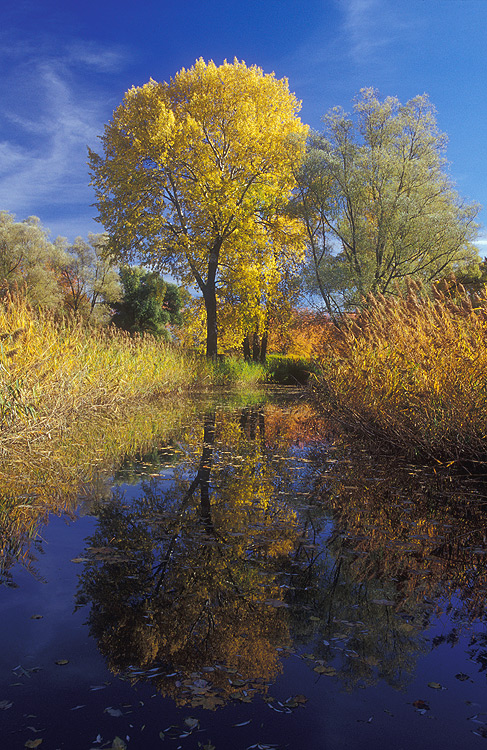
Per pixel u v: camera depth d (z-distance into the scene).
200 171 20.59
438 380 5.14
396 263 19.20
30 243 35.91
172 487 4.37
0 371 5.70
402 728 1.41
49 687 1.58
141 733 1.37
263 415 10.77
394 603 2.27
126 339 12.86
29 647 1.81
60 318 9.45
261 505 3.88
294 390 19.67
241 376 20.30
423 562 2.77
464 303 5.85
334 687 1.62
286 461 5.73
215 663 1.75
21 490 4.08
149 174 20.98
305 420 10.00
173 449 6.31
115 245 21.89
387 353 6.73
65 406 7.06
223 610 2.16
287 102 23.17
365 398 6.50
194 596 2.28
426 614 2.17
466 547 3.03
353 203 20.70
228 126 21.83
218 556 2.80
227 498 4.07
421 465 5.31
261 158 21.98
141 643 1.87
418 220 18.80
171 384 14.32
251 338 28.25
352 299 19.52
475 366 4.84
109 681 1.62
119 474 4.77
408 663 1.78
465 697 1.58
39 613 2.08
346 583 2.48
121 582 2.41
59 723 1.41
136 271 40.44
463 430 4.67
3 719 1.42
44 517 3.41
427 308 6.39
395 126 20.67
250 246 22.19
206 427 8.63
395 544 3.06
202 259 22.00
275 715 1.46
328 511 3.75
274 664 1.75
